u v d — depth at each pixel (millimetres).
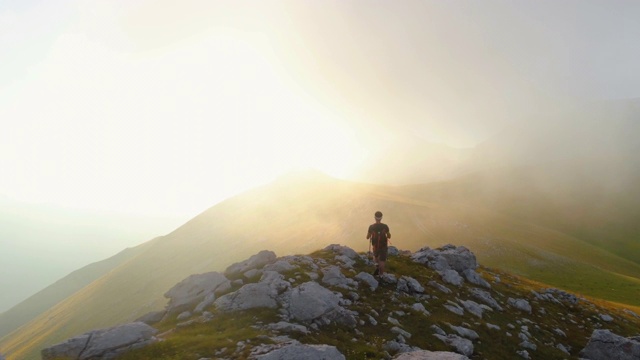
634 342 24297
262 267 28891
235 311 20734
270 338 16875
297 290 21641
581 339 28281
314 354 14578
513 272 85000
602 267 107562
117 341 16719
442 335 21594
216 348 15992
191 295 24266
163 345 16406
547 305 34938
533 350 23469
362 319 21312
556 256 96688
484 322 25234
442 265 35312
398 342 19391
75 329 106625
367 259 32844
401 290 27016
